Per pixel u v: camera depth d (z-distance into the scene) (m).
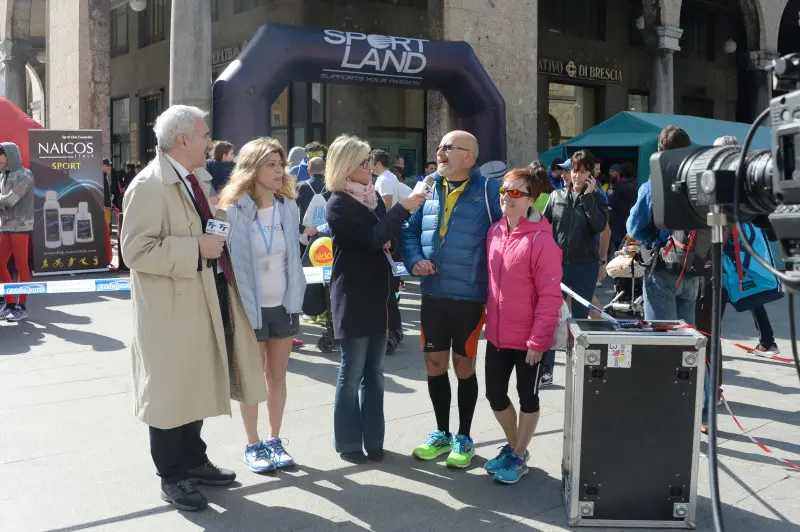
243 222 3.95
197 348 3.54
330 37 10.71
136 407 3.56
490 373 3.94
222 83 10.11
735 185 2.06
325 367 6.26
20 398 5.30
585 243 5.54
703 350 3.32
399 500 3.71
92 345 6.95
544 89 18.50
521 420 3.91
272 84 10.30
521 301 3.78
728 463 4.15
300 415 4.99
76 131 10.97
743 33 23.59
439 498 3.73
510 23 13.84
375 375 4.21
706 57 22.84
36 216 10.85
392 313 5.26
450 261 4.05
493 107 12.11
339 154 3.99
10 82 18.34
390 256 4.19
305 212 7.11
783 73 1.99
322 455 4.30
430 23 13.12
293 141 16.33
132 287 3.56
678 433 3.37
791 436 4.57
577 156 5.50
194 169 3.67
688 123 12.53
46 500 3.66
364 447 4.26
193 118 3.52
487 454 4.31
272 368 4.14
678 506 3.39
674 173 2.37
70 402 5.23
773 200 2.07
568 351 3.67
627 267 6.75
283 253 4.06
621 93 20.41
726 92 23.50
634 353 3.32
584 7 19.36
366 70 11.03
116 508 3.59
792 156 1.88
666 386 3.35
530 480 3.95
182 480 3.63
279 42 10.34
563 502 3.68
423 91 16.66
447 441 4.30
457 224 4.06
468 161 4.05
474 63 11.93
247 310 3.88
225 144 6.84
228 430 4.68
